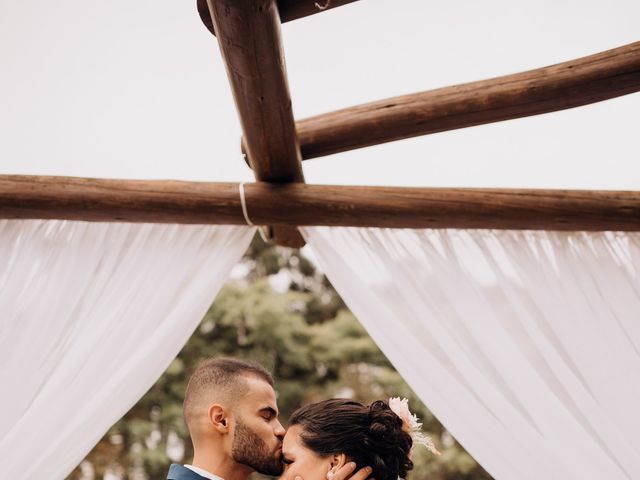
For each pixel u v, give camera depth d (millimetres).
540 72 1877
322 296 8195
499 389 1877
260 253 8211
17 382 1864
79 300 1962
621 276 2014
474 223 1993
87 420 1801
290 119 1758
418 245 2027
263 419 1938
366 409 1906
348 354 7180
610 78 1825
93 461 6613
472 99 1898
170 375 6801
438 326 1898
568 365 1933
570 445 1783
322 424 1855
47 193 1953
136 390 1862
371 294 1924
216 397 1934
